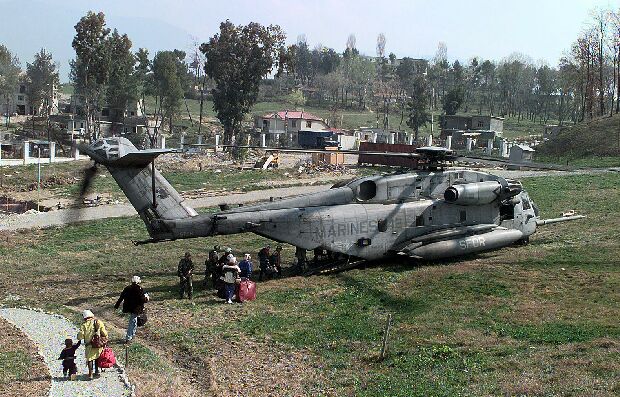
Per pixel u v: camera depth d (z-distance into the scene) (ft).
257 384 51.37
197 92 565.12
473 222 88.07
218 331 63.87
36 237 115.85
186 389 49.73
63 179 182.19
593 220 106.52
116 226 124.16
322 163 215.10
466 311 65.31
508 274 76.43
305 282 79.56
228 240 109.91
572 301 65.62
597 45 281.95
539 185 149.07
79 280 84.94
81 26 291.58
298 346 59.72
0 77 402.11
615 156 209.67
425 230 85.20
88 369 51.11
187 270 75.31
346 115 527.81
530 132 438.81
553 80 648.79
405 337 59.77
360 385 50.08
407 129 462.19
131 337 60.80
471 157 82.69
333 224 80.84
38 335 61.41
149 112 447.01
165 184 76.74
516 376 48.29
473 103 651.25
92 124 322.14
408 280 77.25
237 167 208.85
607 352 51.24
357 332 62.08
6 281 85.10
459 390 46.88
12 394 46.70
